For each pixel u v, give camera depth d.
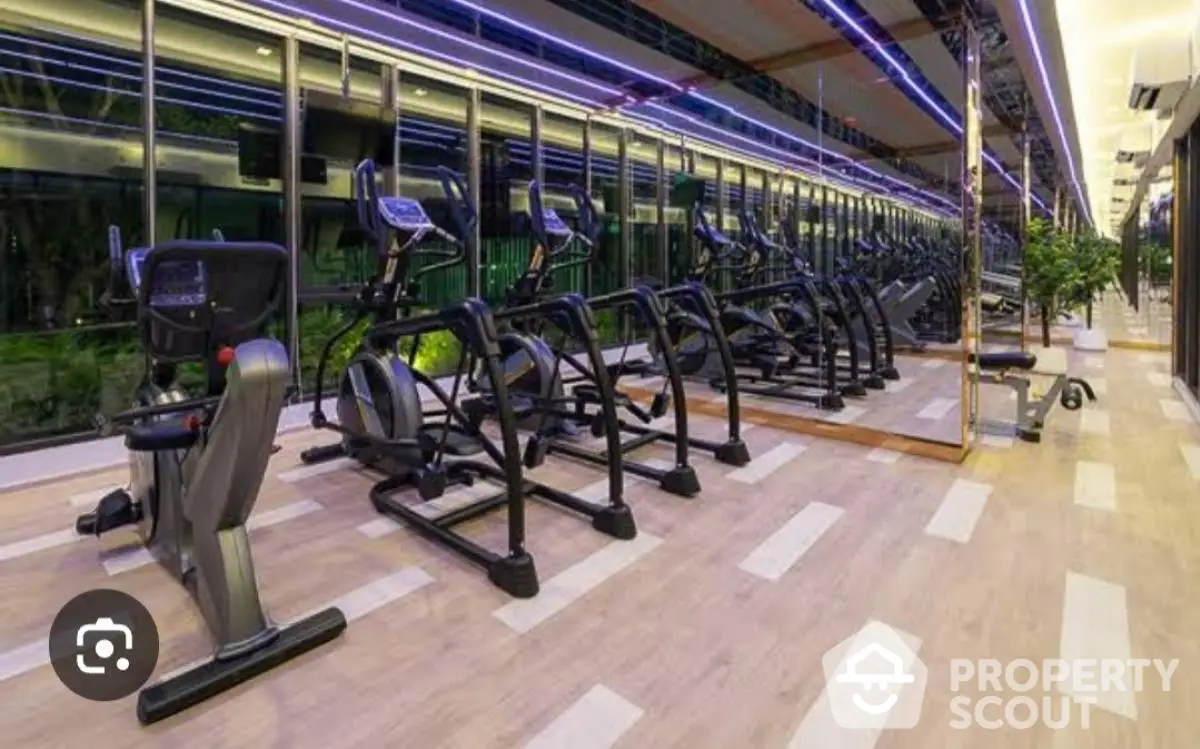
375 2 4.42
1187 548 2.50
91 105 4.73
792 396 5.20
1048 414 4.73
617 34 5.08
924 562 2.44
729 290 5.50
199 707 1.67
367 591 2.26
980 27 4.46
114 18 4.41
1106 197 17.94
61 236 4.70
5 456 3.64
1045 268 7.08
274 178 4.98
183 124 5.12
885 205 6.30
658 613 2.11
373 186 3.34
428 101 6.01
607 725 1.59
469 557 2.46
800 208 6.57
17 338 4.52
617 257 7.52
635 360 5.29
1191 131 5.19
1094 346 7.78
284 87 4.85
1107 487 3.20
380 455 3.42
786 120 6.45
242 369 1.71
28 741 1.55
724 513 2.96
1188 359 5.27
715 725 1.59
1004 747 1.51
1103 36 6.30
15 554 2.52
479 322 2.52
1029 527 2.74
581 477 3.50
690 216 6.92
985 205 5.14
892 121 5.79
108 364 4.62
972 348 4.30
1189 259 5.27
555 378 3.85
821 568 2.41
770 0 4.47
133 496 2.74
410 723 1.60
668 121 7.02
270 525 2.82
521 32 5.05
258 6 4.40
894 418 4.57
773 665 1.83
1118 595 2.16
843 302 5.50
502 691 1.73
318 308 5.14
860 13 4.53
